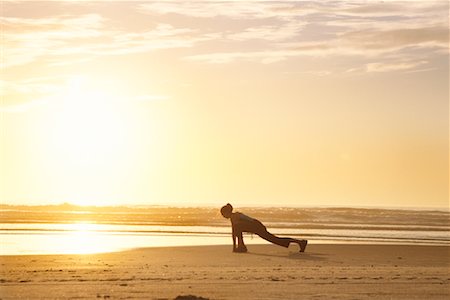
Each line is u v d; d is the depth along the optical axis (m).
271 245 28.44
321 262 21.20
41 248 26.34
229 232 39.06
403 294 13.50
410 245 29.00
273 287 14.41
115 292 13.52
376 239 35.19
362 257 23.33
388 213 70.12
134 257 22.27
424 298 13.01
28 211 72.00
